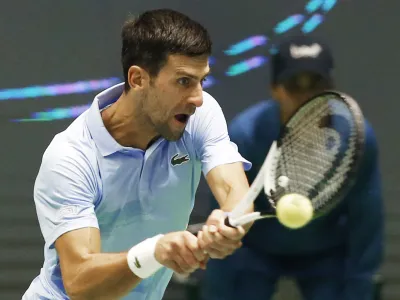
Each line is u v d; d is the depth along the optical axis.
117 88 8.70
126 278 7.84
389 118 20.75
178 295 14.76
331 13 22.88
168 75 8.02
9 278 17.47
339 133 7.95
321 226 11.48
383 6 22.98
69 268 8.21
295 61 10.69
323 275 11.95
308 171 7.94
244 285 11.99
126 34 8.28
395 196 18.78
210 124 8.98
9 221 18.70
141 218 9.08
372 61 22.00
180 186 9.08
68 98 21.42
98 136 8.54
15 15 23.31
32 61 22.30
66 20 23.20
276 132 10.78
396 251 17.61
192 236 7.41
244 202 7.58
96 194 8.66
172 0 23.22
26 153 20.19
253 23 22.73
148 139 8.67
